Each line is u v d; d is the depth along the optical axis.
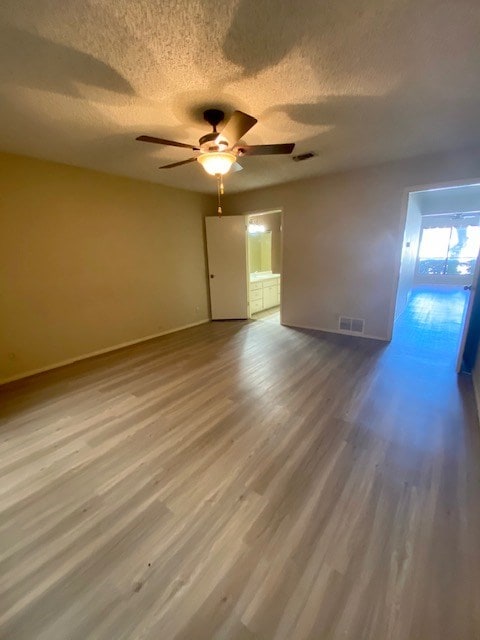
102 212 3.75
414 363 3.29
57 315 3.46
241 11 1.23
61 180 3.32
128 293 4.18
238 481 1.72
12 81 1.71
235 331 4.79
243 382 2.96
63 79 1.70
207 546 1.35
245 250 5.30
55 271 3.39
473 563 1.25
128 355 3.83
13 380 3.13
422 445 1.99
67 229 3.43
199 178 4.05
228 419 2.34
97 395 2.78
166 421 2.33
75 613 1.10
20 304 3.15
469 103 2.07
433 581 1.18
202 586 1.18
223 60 1.56
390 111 2.18
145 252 4.33
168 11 1.22
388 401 2.54
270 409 2.46
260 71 1.66
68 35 1.35
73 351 3.64
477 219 8.33
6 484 1.73
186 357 3.69
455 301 6.51
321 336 4.34
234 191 5.00
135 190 4.09
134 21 1.27
